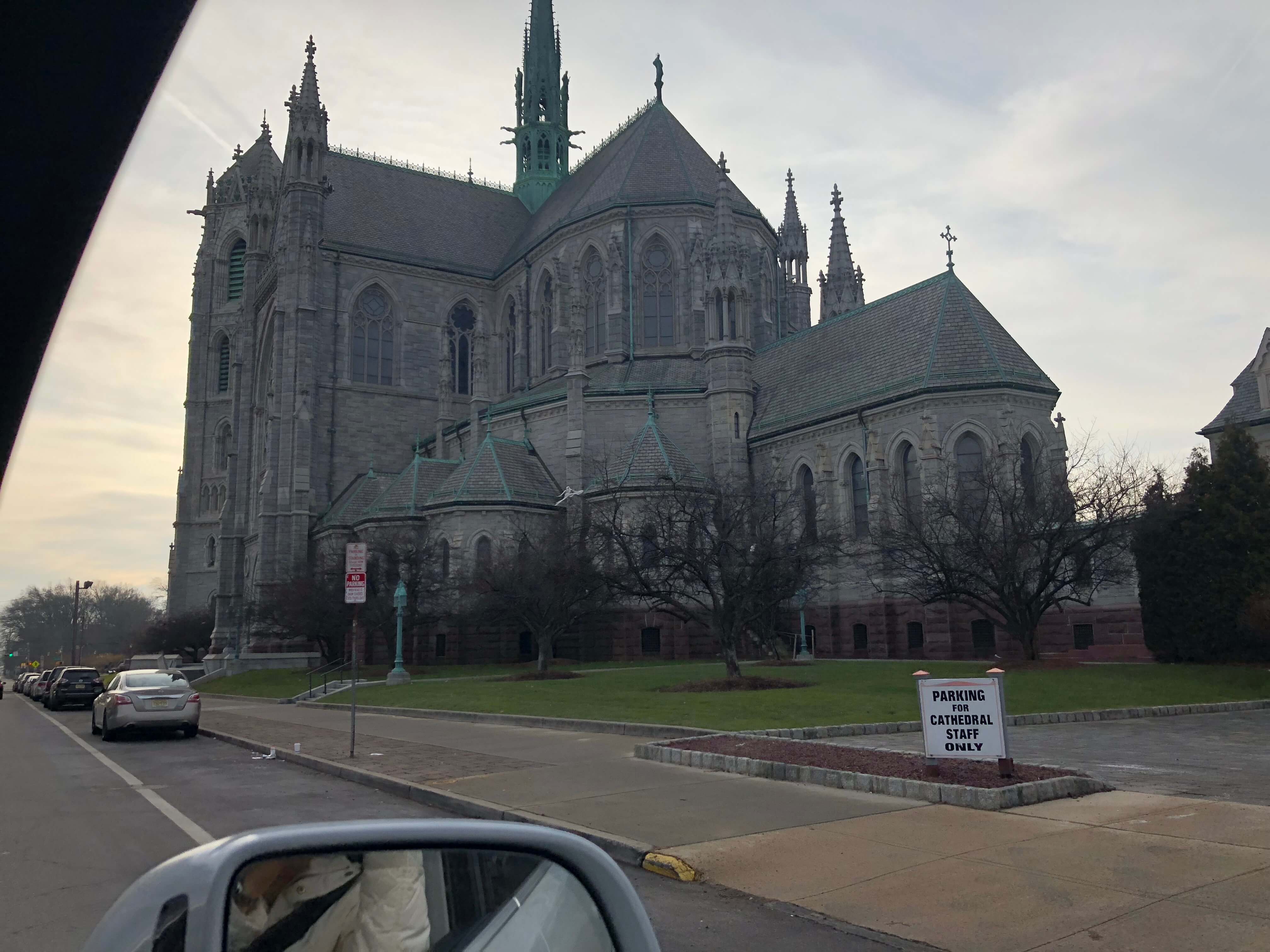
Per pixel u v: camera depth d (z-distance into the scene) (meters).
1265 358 56.69
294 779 18.42
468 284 79.12
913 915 8.59
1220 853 9.92
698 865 10.39
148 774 19.77
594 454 58.97
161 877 3.11
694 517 35.19
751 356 59.50
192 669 82.31
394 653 59.22
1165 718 24.84
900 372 50.47
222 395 109.50
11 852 12.21
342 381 72.25
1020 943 7.74
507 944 3.38
